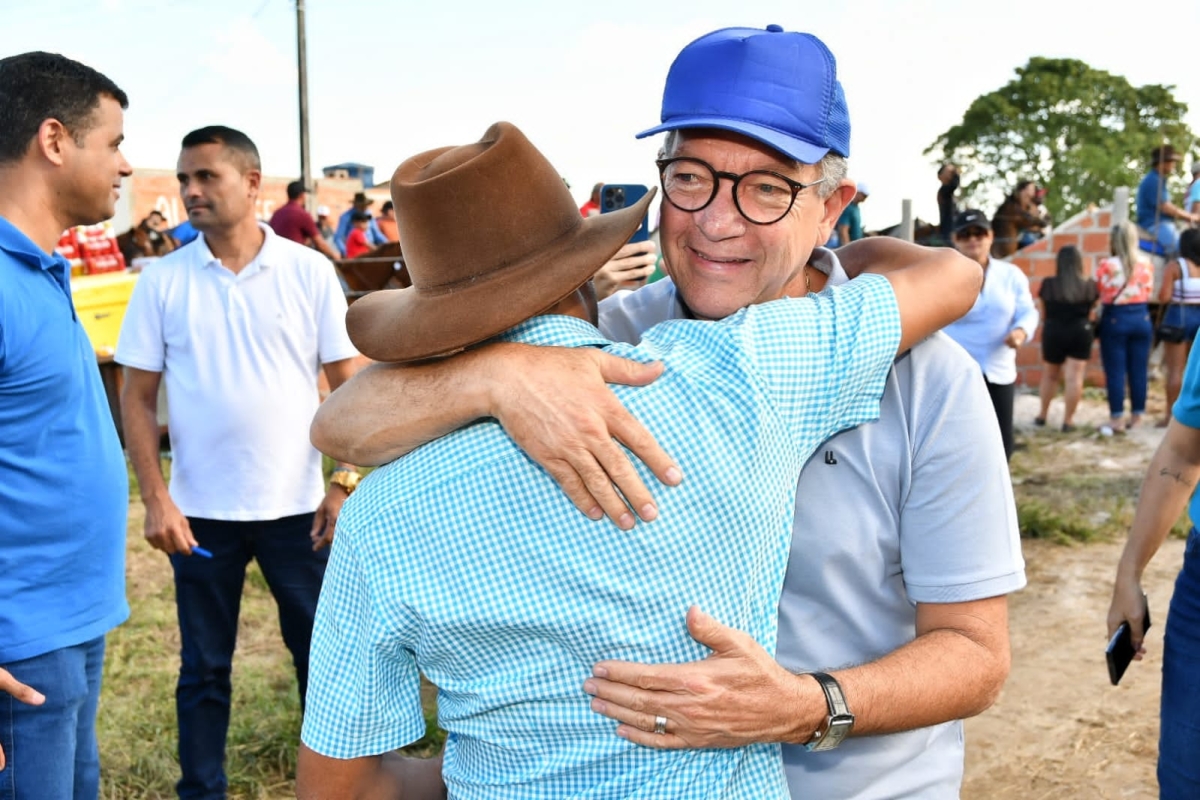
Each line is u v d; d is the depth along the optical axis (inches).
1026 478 291.7
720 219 59.6
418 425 49.5
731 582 48.6
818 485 61.0
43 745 87.8
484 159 48.8
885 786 62.1
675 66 61.3
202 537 126.2
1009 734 153.2
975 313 230.8
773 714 49.4
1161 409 373.7
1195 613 80.0
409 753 145.5
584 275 48.6
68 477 89.0
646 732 47.5
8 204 89.7
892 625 63.0
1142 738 150.6
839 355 52.7
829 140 59.3
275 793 138.0
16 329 84.7
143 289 125.6
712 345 50.8
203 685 125.1
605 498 45.4
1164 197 401.7
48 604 88.0
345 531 50.0
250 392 124.6
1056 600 205.5
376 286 360.5
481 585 46.9
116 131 95.4
